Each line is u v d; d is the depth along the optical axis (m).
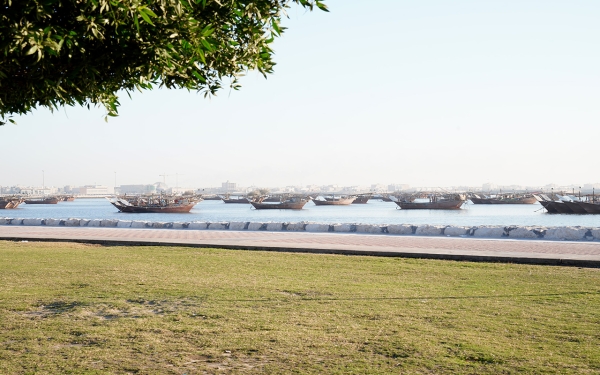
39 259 14.95
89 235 23.77
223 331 7.22
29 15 4.31
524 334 7.00
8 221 34.88
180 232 26.12
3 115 5.71
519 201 142.38
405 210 123.31
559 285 10.74
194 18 5.18
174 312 8.39
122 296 9.62
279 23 5.88
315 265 13.75
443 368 5.68
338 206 165.12
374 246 17.66
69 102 5.44
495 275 12.11
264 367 5.79
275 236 22.86
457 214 101.44
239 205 193.25
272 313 8.25
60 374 5.62
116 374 5.62
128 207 106.81
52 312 8.45
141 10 4.47
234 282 11.08
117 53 5.20
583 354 6.12
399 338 6.80
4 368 5.79
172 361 6.03
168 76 6.23
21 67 4.96
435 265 13.76
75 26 4.72
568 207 87.31
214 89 6.49
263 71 6.29
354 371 5.62
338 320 7.79
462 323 7.59
